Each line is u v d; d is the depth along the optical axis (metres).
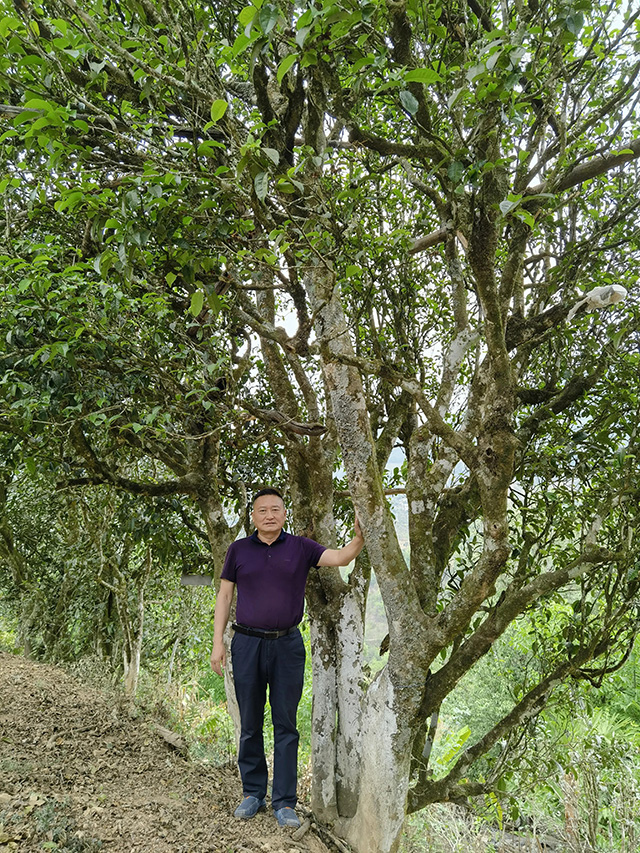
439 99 2.96
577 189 4.23
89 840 2.88
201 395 3.65
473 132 2.38
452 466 3.92
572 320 4.18
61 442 4.32
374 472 3.45
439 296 5.08
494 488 3.03
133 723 5.66
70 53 2.43
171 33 2.80
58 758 4.24
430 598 3.67
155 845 3.04
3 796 3.12
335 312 3.49
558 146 3.37
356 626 4.04
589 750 4.65
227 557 3.66
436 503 3.97
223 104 2.19
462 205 2.83
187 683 8.26
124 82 2.90
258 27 1.91
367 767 3.53
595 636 3.82
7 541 9.18
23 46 2.55
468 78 2.00
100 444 5.31
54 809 3.12
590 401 4.20
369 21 1.97
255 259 2.77
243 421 3.99
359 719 3.87
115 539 7.88
